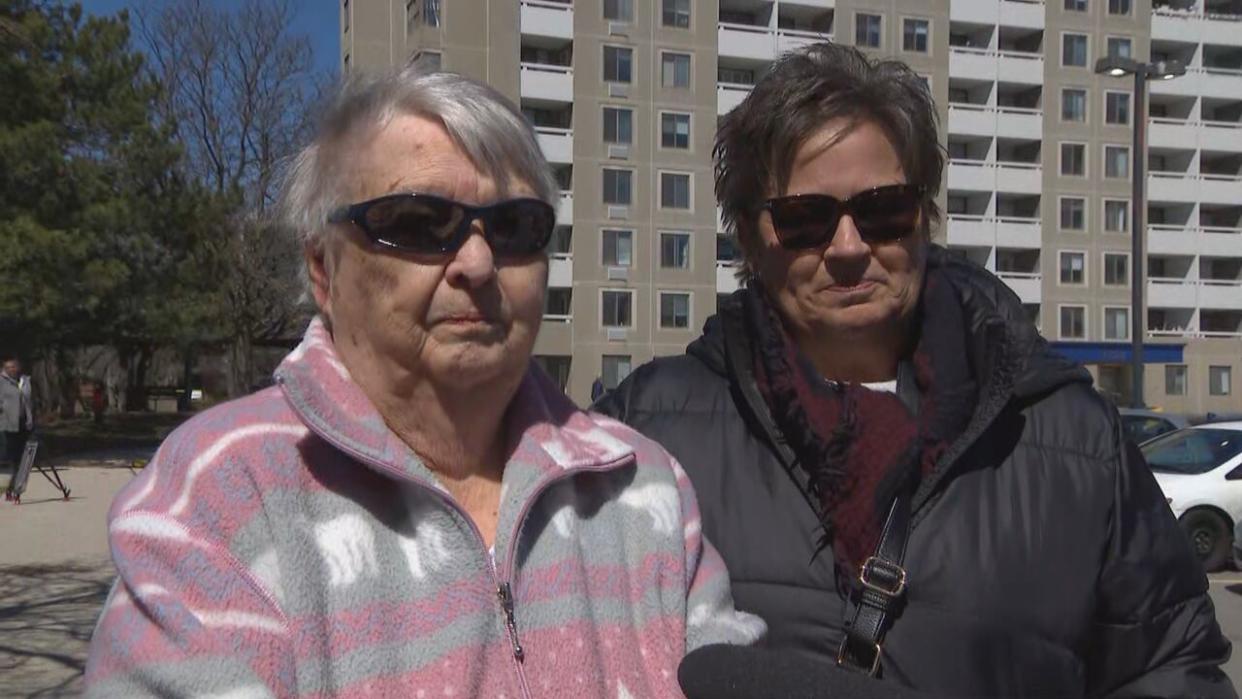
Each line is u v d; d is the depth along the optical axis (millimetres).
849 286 1948
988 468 1874
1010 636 1772
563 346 39656
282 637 1304
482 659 1425
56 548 9266
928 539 1827
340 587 1395
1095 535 1826
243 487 1384
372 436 1475
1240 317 49312
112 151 19391
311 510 1427
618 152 40406
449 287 1512
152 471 1437
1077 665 1808
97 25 19781
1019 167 45875
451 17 39031
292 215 1653
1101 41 46781
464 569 1465
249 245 25656
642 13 40969
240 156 30531
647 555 1657
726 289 41469
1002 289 2082
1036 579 1793
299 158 1656
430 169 1514
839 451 1860
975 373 1923
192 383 44688
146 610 1265
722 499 1980
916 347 2023
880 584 1780
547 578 1524
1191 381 46812
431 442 1590
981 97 46688
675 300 40969
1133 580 1836
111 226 17141
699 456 2043
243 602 1299
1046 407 1933
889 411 1887
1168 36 47812
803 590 1867
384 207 1498
